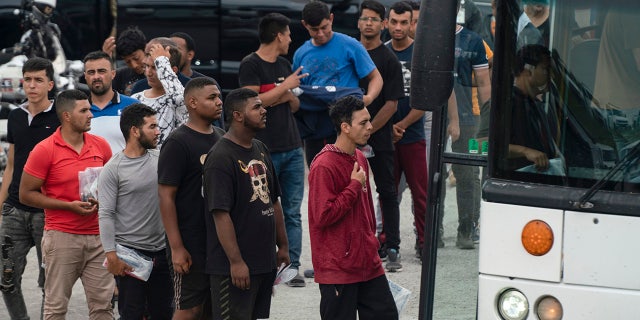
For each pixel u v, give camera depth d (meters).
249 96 10.95
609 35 8.74
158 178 11.29
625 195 8.45
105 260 12.13
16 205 13.43
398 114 16.69
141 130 11.88
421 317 10.90
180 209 11.33
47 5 22.20
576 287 8.53
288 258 11.82
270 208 11.20
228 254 10.83
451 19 9.05
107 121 13.79
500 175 8.95
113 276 12.59
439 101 9.07
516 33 8.94
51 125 13.53
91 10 25.33
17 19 24.66
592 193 8.45
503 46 8.98
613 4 8.73
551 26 8.85
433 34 9.05
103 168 11.97
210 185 10.84
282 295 15.11
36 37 22.11
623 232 8.38
